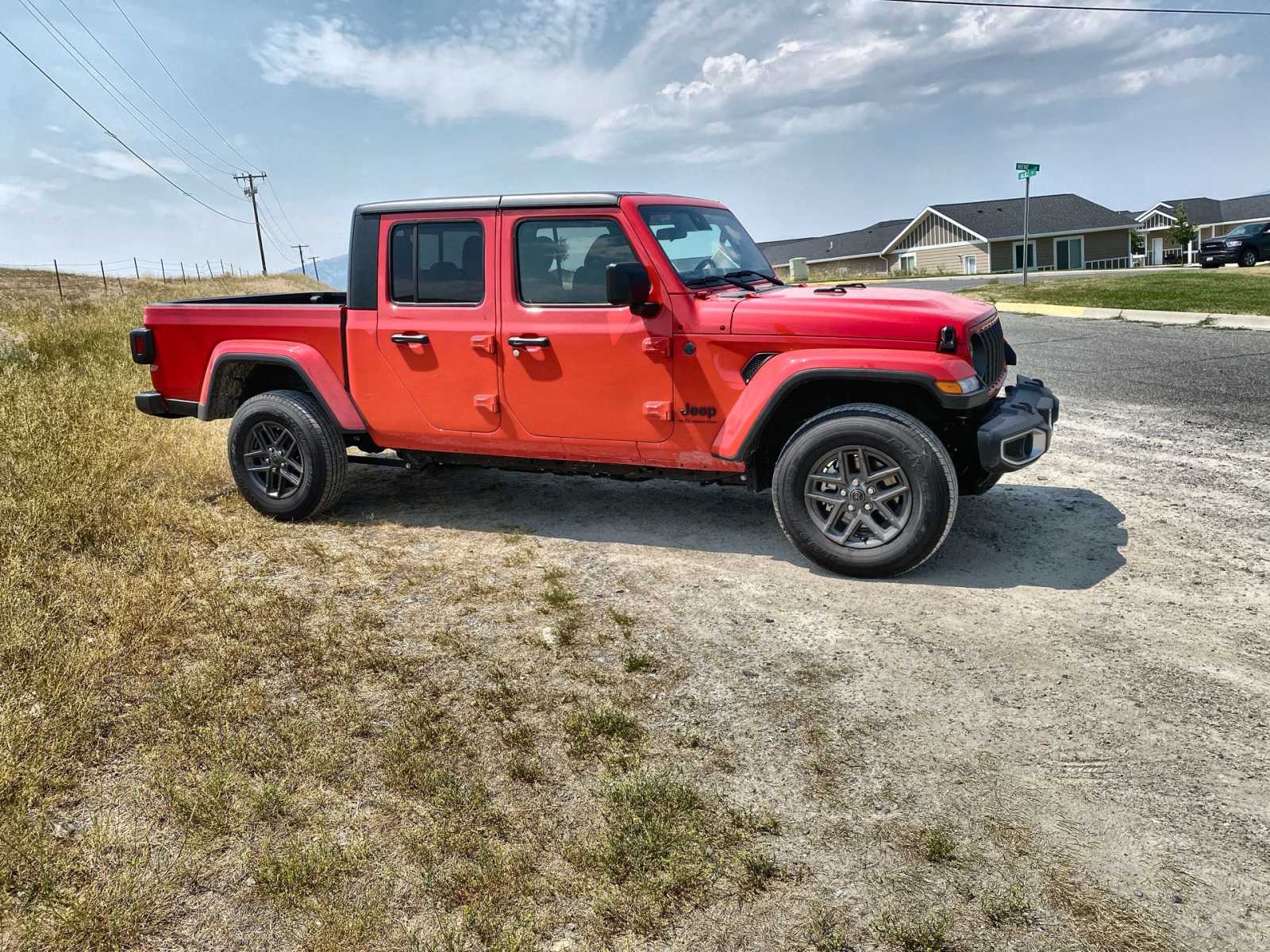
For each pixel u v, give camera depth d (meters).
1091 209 50.50
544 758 3.04
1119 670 3.52
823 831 2.66
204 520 5.38
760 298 4.64
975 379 4.20
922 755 3.01
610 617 4.11
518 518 5.67
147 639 3.85
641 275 4.39
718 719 3.26
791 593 4.36
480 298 5.07
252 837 2.68
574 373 4.88
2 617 3.96
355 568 4.76
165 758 3.05
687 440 4.73
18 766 2.97
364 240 5.33
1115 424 7.55
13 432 6.79
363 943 2.29
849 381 4.52
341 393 5.50
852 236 65.50
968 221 49.75
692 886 2.45
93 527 5.11
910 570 4.44
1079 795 2.79
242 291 39.62
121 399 8.21
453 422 5.27
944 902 2.38
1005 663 3.59
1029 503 5.58
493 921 2.34
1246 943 2.22
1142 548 4.77
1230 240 31.02
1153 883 2.43
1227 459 6.38
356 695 3.46
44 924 2.36
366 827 2.72
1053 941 2.24
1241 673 3.47
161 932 2.34
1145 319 14.73
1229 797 2.76
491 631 3.98
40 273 44.03
